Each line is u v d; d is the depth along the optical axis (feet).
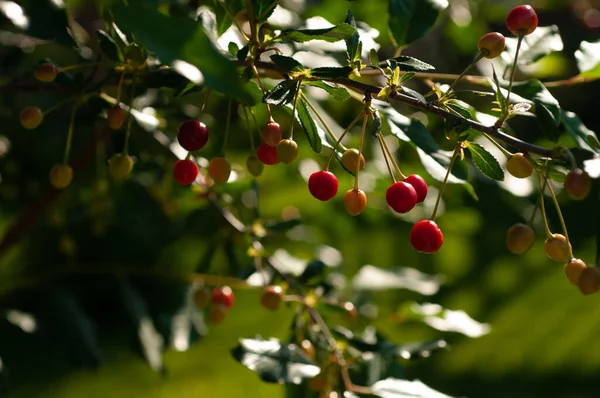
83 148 3.49
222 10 2.44
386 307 5.62
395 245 5.83
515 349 6.36
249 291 5.40
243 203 3.39
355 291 3.48
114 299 3.48
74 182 3.57
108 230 3.93
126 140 2.44
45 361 4.51
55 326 3.30
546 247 2.22
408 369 5.77
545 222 2.22
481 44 2.25
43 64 2.46
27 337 4.27
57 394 4.63
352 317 2.84
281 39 2.27
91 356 3.29
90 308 3.47
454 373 6.24
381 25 3.20
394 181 2.24
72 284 3.47
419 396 2.60
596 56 2.61
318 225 4.13
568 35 5.44
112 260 3.96
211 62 1.83
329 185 2.22
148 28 1.85
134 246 3.96
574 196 2.09
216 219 3.21
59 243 3.77
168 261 4.36
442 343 2.75
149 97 3.09
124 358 5.07
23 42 3.23
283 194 3.98
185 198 3.30
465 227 3.91
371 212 3.89
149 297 3.44
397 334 5.62
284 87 2.20
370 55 2.20
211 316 2.93
